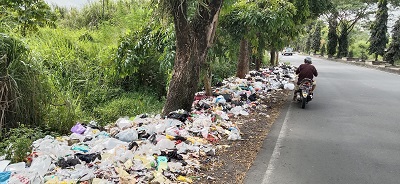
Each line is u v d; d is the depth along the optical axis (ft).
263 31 37.99
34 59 24.09
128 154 16.19
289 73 66.28
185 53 25.49
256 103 33.55
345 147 20.63
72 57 39.47
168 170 15.58
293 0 46.70
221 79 51.39
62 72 37.32
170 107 25.94
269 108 32.35
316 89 46.62
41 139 18.58
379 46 98.02
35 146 17.48
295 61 125.49
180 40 25.22
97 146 17.51
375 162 18.10
